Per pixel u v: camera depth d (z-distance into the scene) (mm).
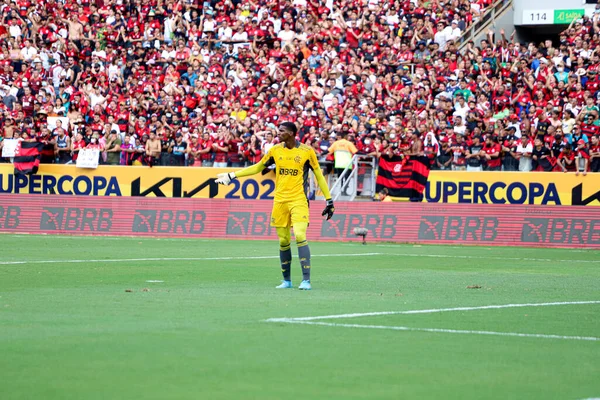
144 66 127125
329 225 98750
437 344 29891
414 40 116250
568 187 92500
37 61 126750
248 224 99812
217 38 127562
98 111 118812
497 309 39781
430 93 107688
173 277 53344
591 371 25984
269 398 21766
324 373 24797
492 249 87875
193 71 120625
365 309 38688
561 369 26188
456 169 97500
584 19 109688
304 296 43594
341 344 29406
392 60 114875
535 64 106062
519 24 123438
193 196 105250
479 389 23297
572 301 43688
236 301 40844
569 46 106938
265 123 108250
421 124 99750
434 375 24906
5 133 114812
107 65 126250
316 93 111312
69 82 124062
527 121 97625
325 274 57531
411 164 97562
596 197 91500
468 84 105562
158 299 41281
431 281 53281
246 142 105000
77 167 109312
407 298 43562
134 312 36406
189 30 127812
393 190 98375
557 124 95500
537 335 32438
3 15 133750
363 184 101500
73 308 37625
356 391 22703
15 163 111000
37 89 124125
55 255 70500
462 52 116500
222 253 75312
